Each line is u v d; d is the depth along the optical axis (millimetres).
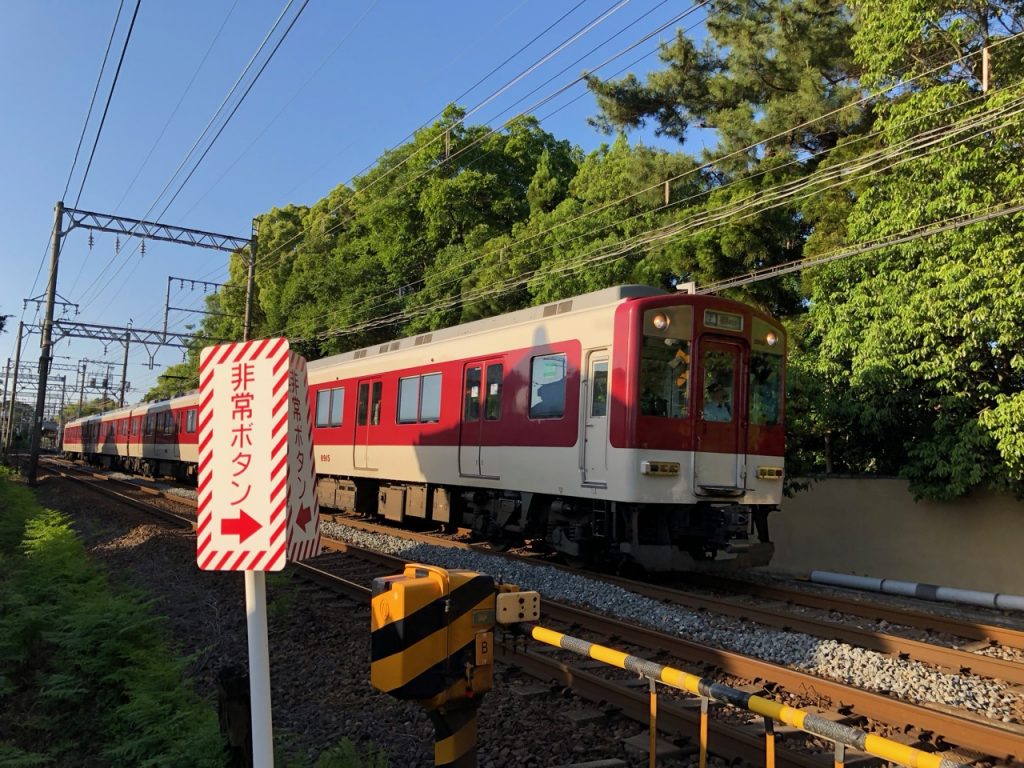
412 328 25375
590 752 4355
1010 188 9969
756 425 9609
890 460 12961
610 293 9656
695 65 19266
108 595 6602
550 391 10039
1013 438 9672
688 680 3203
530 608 3395
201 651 5645
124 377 52000
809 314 13195
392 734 4695
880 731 4703
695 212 17469
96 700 5254
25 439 75688
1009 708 5328
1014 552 10672
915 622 7895
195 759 3859
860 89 16359
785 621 7438
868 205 12039
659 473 8766
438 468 12258
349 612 7754
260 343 2934
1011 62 11203
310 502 3051
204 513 2938
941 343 10648
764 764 4129
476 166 30156
